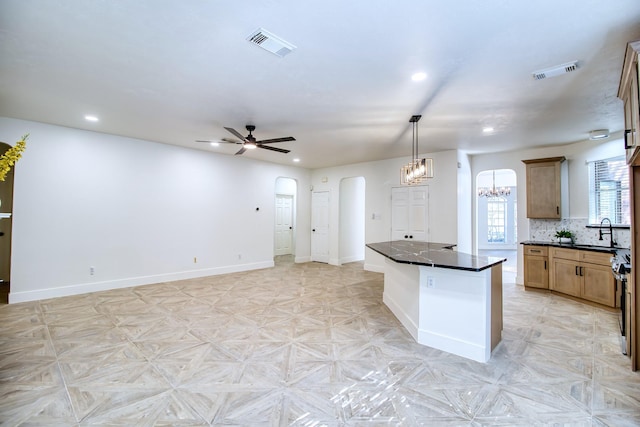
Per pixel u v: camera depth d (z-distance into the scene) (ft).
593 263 14.60
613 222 15.70
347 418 6.56
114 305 14.16
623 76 8.20
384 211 23.06
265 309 13.84
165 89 10.48
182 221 19.86
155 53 8.15
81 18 6.66
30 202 14.60
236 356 9.32
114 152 17.04
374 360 9.16
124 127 15.37
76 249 15.89
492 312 9.80
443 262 9.76
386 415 6.68
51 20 6.74
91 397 7.23
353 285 18.60
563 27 6.80
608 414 6.77
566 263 15.98
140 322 12.04
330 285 18.58
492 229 39.52
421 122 13.79
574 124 13.96
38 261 14.83
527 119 13.23
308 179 27.91
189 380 7.98
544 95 10.62
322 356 9.38
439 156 20.27
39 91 10.75
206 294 16.28
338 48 7.75
